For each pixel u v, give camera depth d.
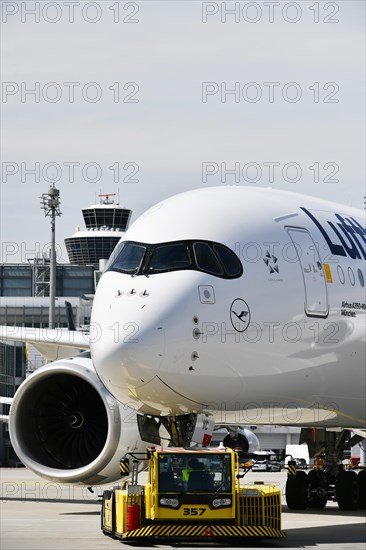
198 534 50.03
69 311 97.00
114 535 53.34
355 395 62.56
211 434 57.06
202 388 52.81
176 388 52.09
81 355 67.56
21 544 50.44
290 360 56.53
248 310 53.81
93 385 63.84
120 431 63.53
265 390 55.88
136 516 50.81
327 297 58.62
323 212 63.12
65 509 76.12
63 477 64.25
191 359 51.69
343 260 60.84
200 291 52.28
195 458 51.22
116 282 53.50
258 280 54.78
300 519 65.44
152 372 51.16
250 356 54.16
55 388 66.44
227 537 50.50
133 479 55.03
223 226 55.34
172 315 51.22
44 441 65.94
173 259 53.34
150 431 56.59
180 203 56.91
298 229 58.97
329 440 75.25
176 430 56.50
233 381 53.88
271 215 58.25
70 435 66.38
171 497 50.75
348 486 72.25
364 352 62.00
